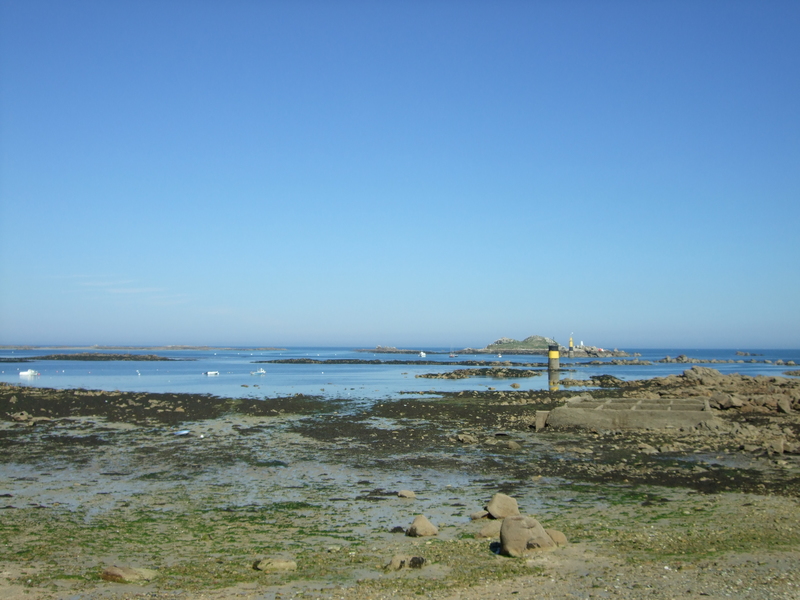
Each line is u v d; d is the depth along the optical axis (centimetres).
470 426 3875
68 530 1736
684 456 2764
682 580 1234
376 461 2803
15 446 3206
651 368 14625
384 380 9362
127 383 8469
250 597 1192
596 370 13300
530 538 1469
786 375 11744
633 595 1159
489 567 1363
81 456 2938
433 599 1168
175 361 18712
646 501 2017
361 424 4003
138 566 1412
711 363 18050
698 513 1839
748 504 1939
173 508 2005
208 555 1498
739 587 1183
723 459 2691
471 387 7669
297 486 2330
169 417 4328
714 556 1398
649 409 3938
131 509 1991
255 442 3322
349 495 2186
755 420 3809
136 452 3038
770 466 2536
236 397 6053
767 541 1517
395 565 1363
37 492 2236
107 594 1213
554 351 10562
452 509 1978
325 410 4759
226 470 2625
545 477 2431
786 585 1188
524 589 1212
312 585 1262
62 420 4178
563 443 3169
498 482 2366
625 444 3091
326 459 2855
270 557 1472
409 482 2388
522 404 5109
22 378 9675
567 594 1177
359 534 1691
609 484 2284
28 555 1498
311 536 1672
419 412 4612
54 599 1187
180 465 2730
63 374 11025
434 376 10200
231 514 1923
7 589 1242
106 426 3919
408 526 1772
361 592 1212
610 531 1653
